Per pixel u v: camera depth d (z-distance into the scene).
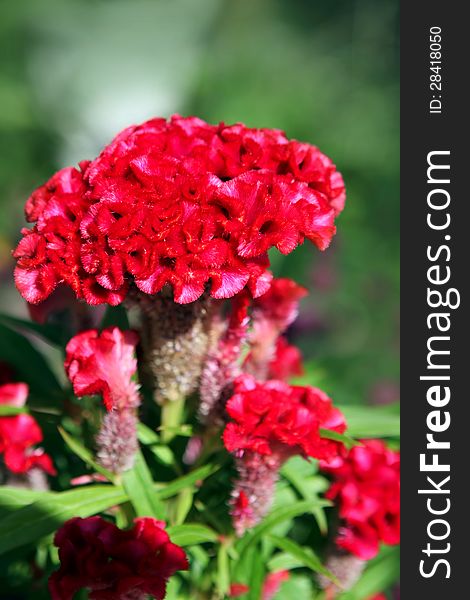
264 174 0.35
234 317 0.39
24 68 1.27
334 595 0.45
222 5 1.41
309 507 0.42
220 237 0.35
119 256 0.34
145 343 0.39
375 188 1.14
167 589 0.40
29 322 0.46
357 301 1.00
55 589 0.35
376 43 1.33
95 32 1.32
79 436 0.45
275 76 1.26
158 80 1.30
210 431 0.40
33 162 1.21
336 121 1.21
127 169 0.36
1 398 0.42
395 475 0.43
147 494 0.39
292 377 0.49
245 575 0.40
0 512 0.39
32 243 0.36
